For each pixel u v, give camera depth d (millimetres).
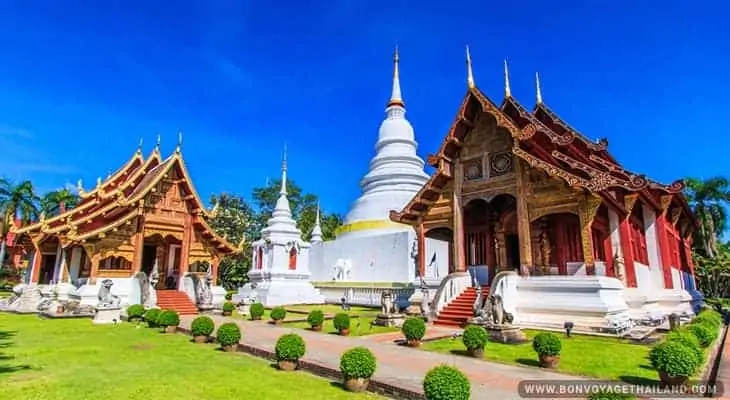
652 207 23109
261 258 36500
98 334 16109
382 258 37438
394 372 9734
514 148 19438
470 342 11906
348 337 15617
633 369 10320
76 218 29406
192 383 8820
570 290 17281
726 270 47125
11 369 10062
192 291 27281
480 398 7941
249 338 14734
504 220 24219
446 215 22781
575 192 18391
